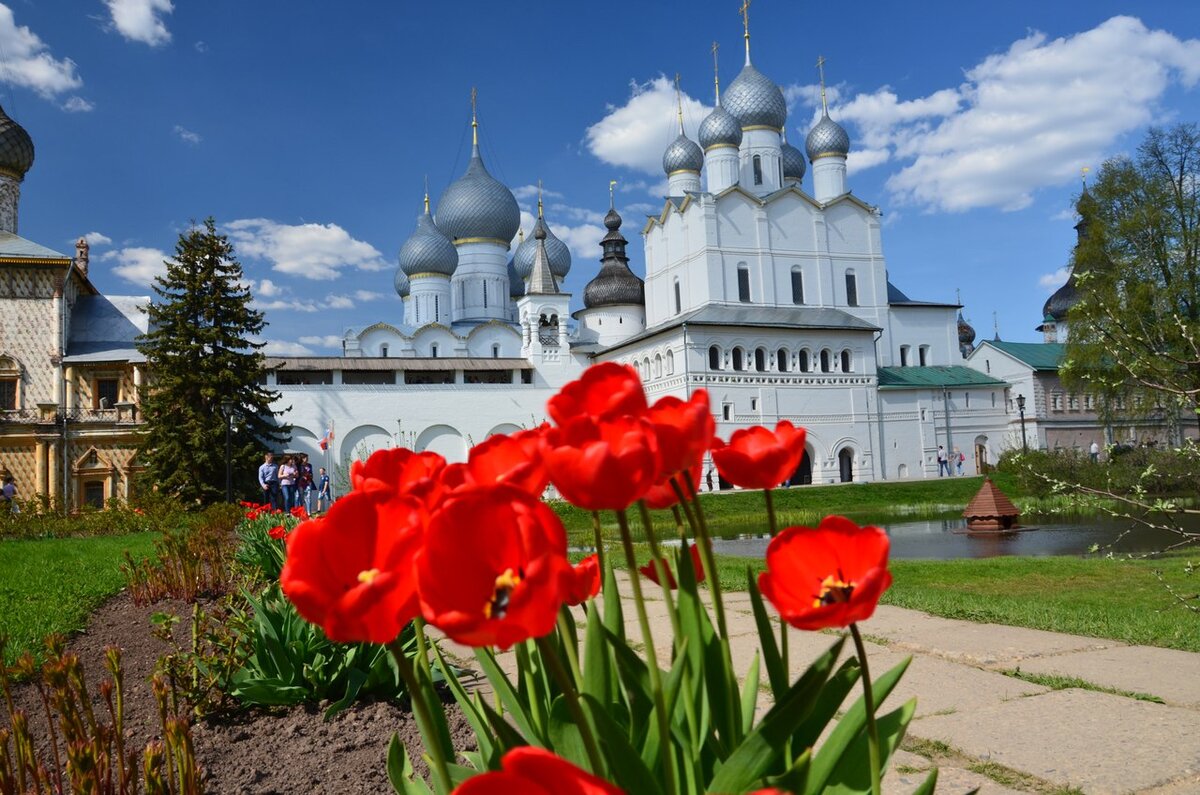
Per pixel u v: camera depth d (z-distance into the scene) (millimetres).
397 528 1351
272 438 36219
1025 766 3756
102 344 43438
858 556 1391
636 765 1485
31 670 3082
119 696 2994
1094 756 3830
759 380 50688
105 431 39719
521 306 65500
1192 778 3543
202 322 34562
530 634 1078
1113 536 19250
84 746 2633
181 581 8945
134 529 21094
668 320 57219
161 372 33812
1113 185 35688
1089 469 23031
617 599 2189
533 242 71625
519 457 1612
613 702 1890
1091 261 35469
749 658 5934
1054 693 4926
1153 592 9594
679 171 62219
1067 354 30578
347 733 4340
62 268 41906
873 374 53531
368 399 49531
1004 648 6137
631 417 1439
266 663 4801
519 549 1177
